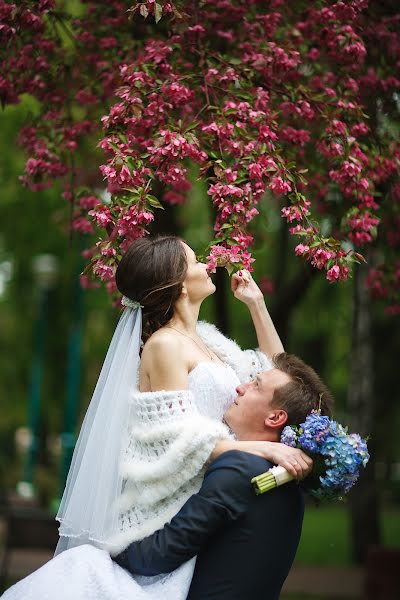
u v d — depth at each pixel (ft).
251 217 21.79
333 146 24.85
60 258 81.05
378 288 32.86
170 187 29.81
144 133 23.84
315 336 110.42
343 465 17.21
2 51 27.02
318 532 93.81
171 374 18.53
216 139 23.13
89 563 17.58
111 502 18.22
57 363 103.96
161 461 17.61
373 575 48.65
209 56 24.98
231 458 17.57
